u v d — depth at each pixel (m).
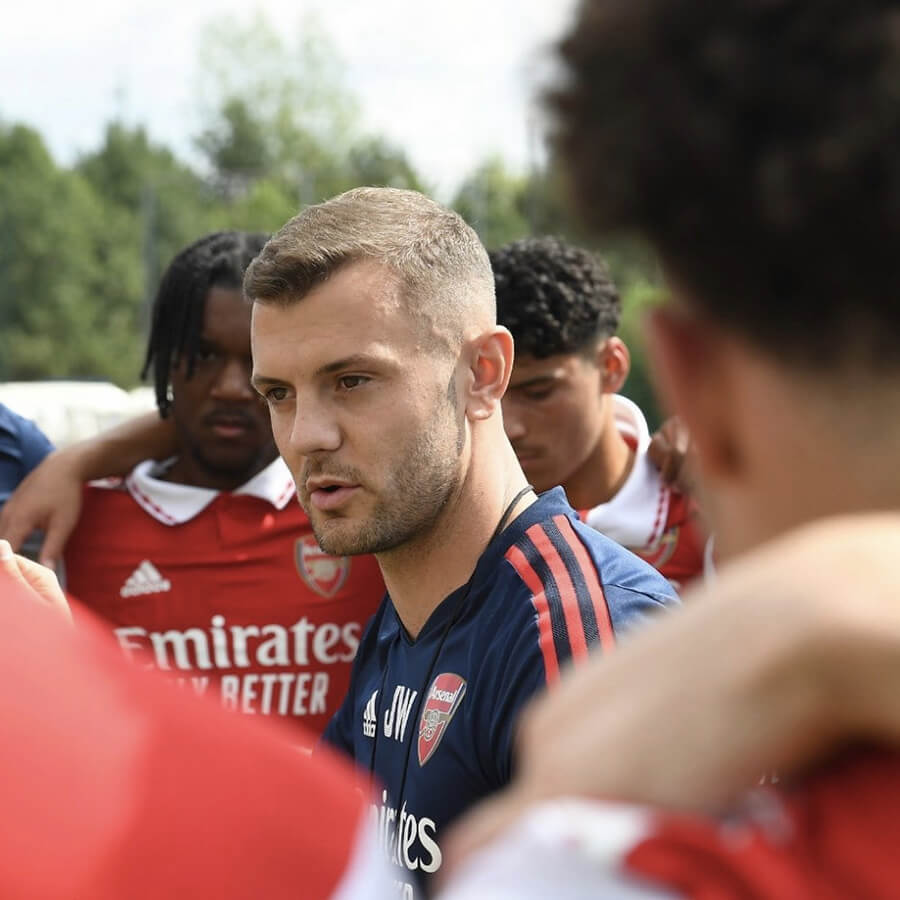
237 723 0.67
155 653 2.78
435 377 1.70
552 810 0.54
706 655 0.52
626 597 1.68
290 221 1.76
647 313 0.61
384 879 0.67
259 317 1.72
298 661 2.75
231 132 55.09
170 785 0.62
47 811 0.59
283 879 0.62
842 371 0.55
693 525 2.77
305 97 55.22
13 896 0.57
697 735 0.52
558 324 2.65
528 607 1.65
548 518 1.77
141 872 0.60
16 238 50.16
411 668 1.81
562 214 0.61
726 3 0.54
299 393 1.70
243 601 2.76
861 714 0.50
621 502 2.75
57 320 50.12
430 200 1.80
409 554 1.76
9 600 0.68
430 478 1.70
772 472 0.58
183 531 2.79
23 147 51.97
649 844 0.51
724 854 0.51
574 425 2.72
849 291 0.53
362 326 1.65
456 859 0.57
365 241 1.68
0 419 2.96
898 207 0.51
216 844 0.62
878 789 0.53
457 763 1.69
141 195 53.69
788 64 0.53
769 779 0.56
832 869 0.52
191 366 2.78
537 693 1.59
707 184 0.55
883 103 0.51
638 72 0.56
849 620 0.49
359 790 0.72
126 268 51.62
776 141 0.53
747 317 0.56
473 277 1.76
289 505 2.79
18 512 2.75
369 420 1.67
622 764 0.53
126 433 2.91
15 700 0.62
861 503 0.56
